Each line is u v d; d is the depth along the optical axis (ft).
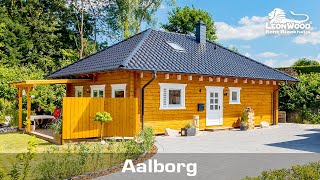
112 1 121.39
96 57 65.57
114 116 47.67
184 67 53.78
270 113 72.90
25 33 104.22
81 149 29.78
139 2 113.80
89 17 125.80
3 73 76.07
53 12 115.85
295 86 81.10
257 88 69.97
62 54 113.60
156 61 52.19
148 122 51.42
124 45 63.46
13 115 67.62
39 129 61.98
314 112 79.41
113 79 54.90
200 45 70.64
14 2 107.04
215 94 61.77
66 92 69.92
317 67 91.56
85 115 45.52
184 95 56.34
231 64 66.23
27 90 58.29
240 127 62.23
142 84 50.90
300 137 51.19
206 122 59.93
